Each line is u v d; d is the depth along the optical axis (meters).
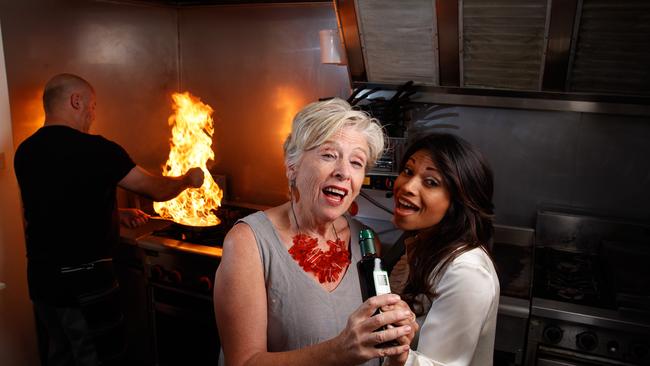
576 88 2.05
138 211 2.51
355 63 2.30
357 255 1.15
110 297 2.14
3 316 2.27
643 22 1.75
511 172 2.36
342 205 1.03
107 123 2.59
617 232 2.21
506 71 2.09
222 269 1.02
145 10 2.70
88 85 2.09
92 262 2.06
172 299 2.39
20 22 2.15
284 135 2.76
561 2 1.79
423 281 1.29
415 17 2.03
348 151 1.00
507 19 1.91
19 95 2.19
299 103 2.68
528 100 2.20
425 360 1.17
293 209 1.10
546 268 2.11
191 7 2.83
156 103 2.84
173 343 2.46
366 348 0.83
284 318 1.02
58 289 2.01
